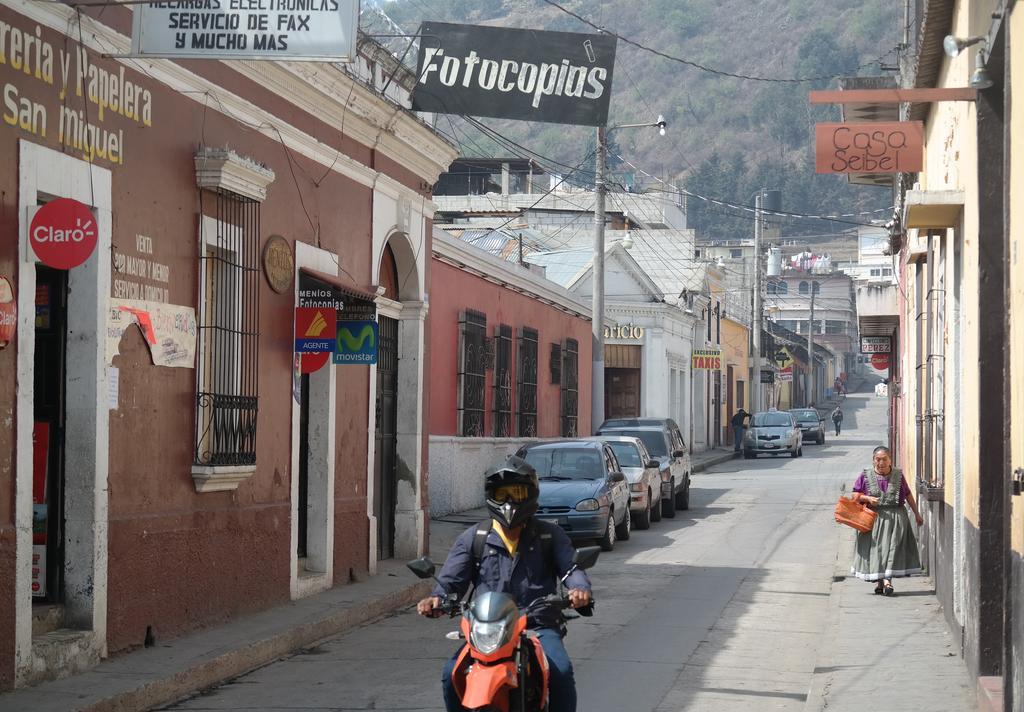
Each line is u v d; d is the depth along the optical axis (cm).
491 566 814
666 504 3238
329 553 1839
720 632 1566
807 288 14775
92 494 1228
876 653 1340
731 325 7881
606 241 6178
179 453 1402
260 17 1109
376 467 2141
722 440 7531
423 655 1417
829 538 2723
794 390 10806
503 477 808
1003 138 1041
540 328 3891
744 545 2609
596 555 794
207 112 1464
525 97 1909
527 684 761
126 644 1291
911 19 2181
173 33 1120
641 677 1281
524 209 5644
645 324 5756
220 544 1493
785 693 1210
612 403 5841
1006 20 933
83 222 1105
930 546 1916
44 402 1239
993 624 1091
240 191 1485
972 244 1162
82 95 1216
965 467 1241
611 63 1906
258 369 1594
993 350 1101
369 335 1805
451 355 3075
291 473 1698
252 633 1428
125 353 1291
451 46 1923
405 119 2042
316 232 1777
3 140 1098
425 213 2247
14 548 1104
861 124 1288
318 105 1764
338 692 1211
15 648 1105
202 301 1450
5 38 1099
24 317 1122
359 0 1115
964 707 1082
